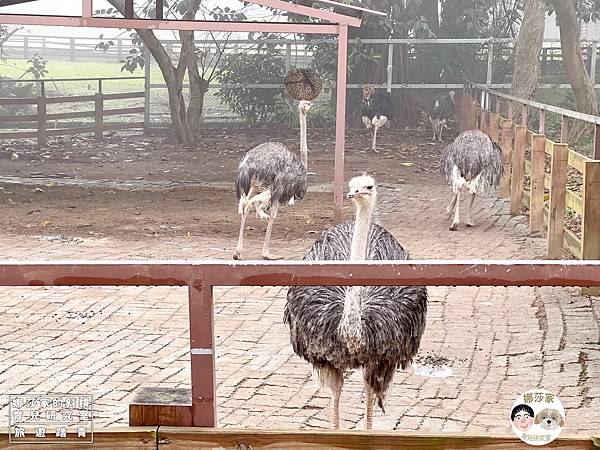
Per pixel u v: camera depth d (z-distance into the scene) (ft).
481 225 48.06
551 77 99.35
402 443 16.02
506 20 99.55
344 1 87.61
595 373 28.58
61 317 33.30
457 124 90.63
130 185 60.44
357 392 27.58
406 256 25.30
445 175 47.50
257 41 93.61
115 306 34.55
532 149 45.21
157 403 16.47
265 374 28.60
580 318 33.19
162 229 47.06
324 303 22.89
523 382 28.04
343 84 46.09
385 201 54.70
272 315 33.76
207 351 16.28
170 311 34.06
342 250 24.63
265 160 39.58
